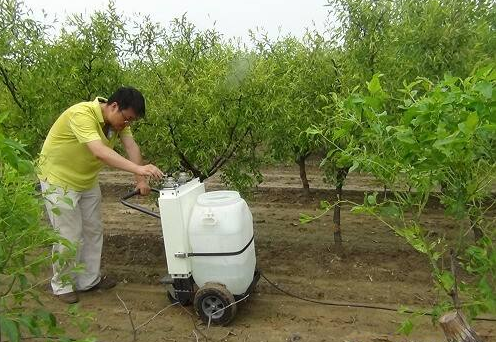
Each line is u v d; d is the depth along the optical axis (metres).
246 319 4.61
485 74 2.60
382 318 4.57
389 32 5.41
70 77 5.77
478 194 2.83
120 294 5.32
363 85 5.24
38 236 2.86
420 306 4.75
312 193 9.70
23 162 2.47
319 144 5.90
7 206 2.65
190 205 4.40
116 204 9.45
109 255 6.42
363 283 5.35
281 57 6.66
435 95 2.66
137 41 6.24
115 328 4.53
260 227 7.64
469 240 6.46
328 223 7.72
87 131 4.58
